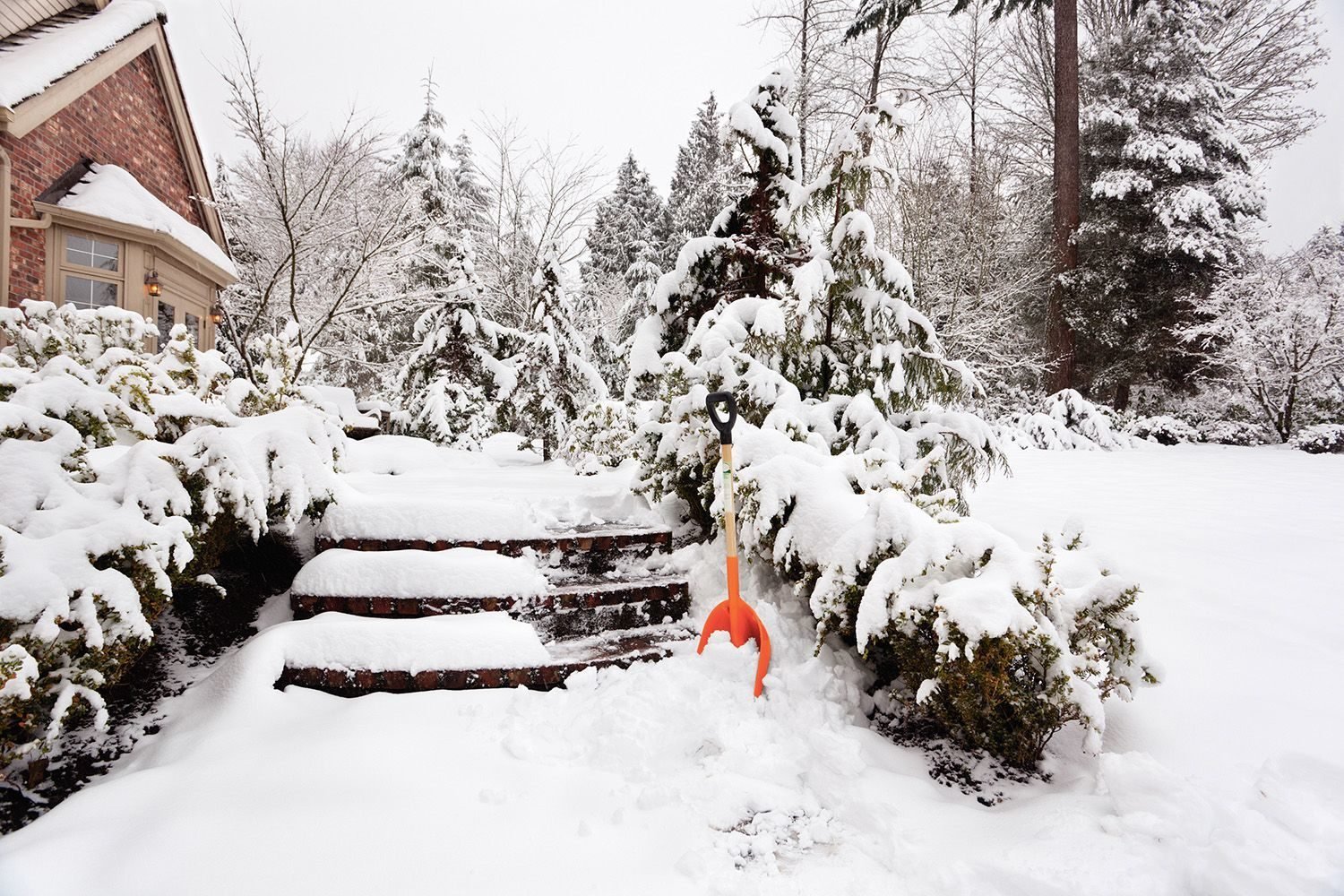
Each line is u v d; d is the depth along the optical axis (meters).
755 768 2.13
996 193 14.21
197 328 9.43
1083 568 2.30
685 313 5.27
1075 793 1.93
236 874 1.58
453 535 3.25
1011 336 14.09
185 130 9.43
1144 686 2.34
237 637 2.88
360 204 10.70
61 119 7.07
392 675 2.48
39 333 3.16
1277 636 2.64
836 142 4.12
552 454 9.21
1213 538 4.05
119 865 1.57
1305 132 16.34
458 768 2.05
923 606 2.17
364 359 14.70
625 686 2.56
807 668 2.59
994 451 3.79
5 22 6.94
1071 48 13.60
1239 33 16.25
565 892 1.60
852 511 2.72
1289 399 11.84
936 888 1.62
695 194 25.19
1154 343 14.58
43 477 2.14
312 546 3.33
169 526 2.20
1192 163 14.08
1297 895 1.44
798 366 4.11
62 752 2.11
